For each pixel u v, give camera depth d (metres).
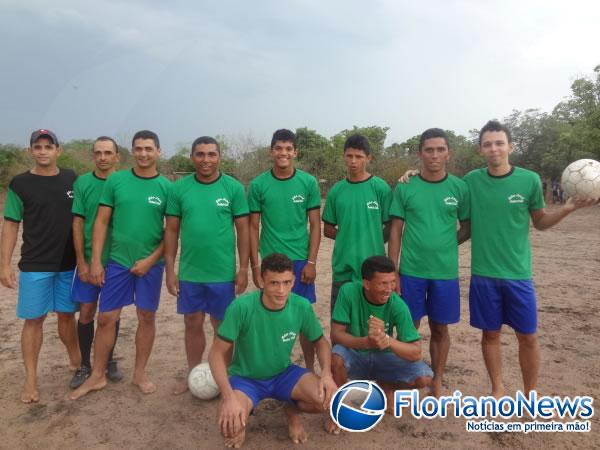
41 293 3.49
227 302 3.58
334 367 3.17
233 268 3.62
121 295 3.58
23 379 3.88
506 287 3.25
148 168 3.55
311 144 28.50
